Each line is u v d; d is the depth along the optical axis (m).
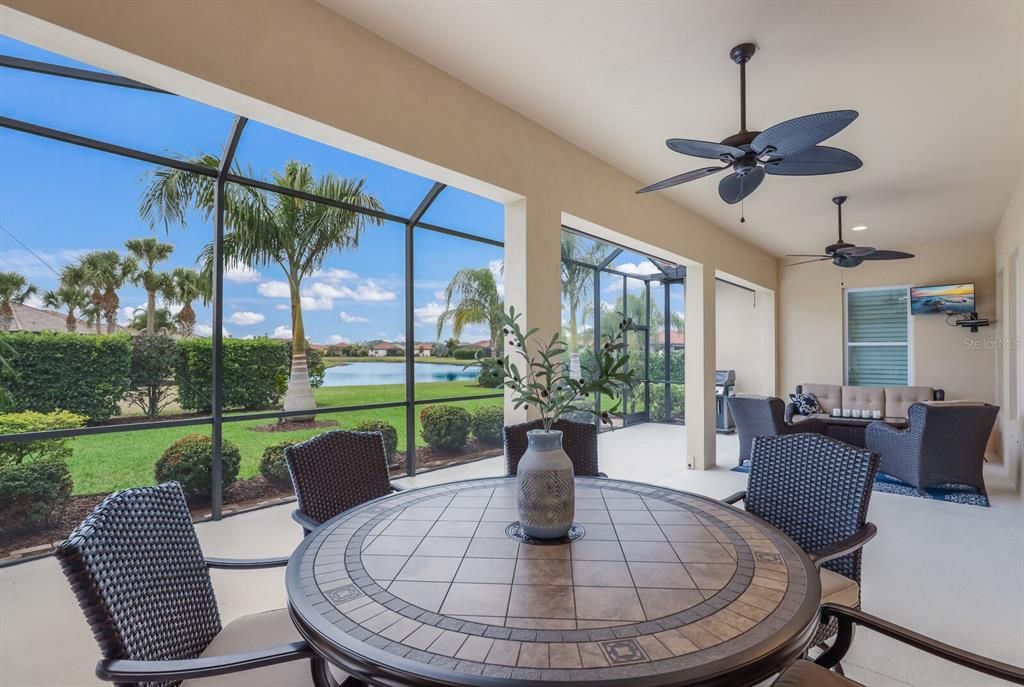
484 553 1.50
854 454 2.00
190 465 4.13
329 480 2.29
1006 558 3.32
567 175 3.79
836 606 1.40
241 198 4.43
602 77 2.93
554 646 1.03
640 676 0.94
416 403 5.27
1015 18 2.37
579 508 1.93
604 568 1.39
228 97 2.10
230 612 2.64
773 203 5.37
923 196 5.16
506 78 2.96
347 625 1.12
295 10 2.25
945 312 7.11
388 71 2.61
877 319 7.85
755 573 1.36
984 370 7.00
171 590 1.40
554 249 3.64
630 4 2.31
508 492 2.16
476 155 3.07
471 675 0.95
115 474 3.89
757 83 2.98
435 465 5.77
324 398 5.00
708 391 5.93
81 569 1.14
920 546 3.53
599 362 1.73
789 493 2.15
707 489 5.05
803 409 7.23
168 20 1.88
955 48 2.61
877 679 2.07
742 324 8.96
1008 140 3.77
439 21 2.46
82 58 1.83
